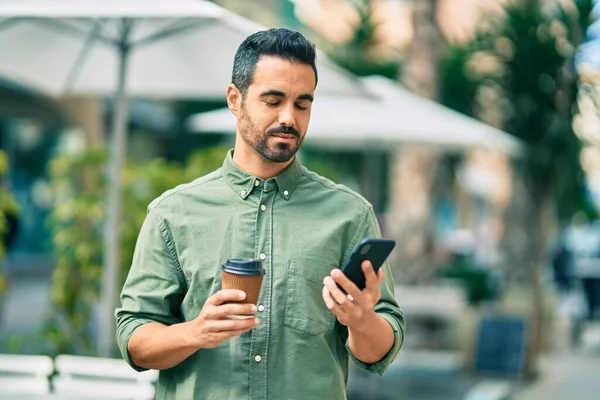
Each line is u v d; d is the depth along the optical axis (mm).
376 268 2641
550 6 11773
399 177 12164
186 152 23875
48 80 7477
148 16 5199
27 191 22297
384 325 2752
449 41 13070
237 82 2812
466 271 14656
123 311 2881
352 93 6562
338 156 18219
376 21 15445
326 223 2893
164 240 2885
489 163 26359
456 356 11367
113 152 6652
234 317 2588
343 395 2893
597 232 24438
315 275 2840
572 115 11797
